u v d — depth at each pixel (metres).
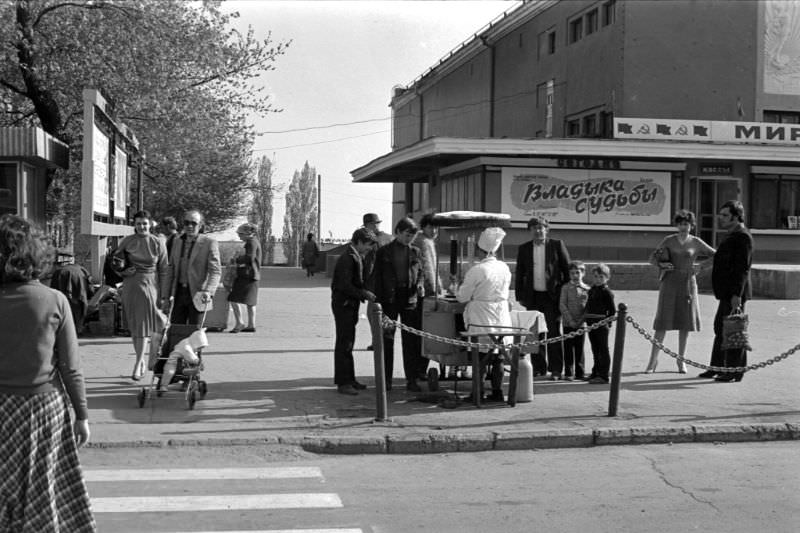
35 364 4.12
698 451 7.93
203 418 8.52
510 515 5.93
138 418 8.47
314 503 6.16
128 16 22.84
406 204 42.66
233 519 5.77
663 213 28.80
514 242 28.16
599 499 6.35
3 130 15.13
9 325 4.10
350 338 9.80
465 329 9.62
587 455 7.76
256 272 15.20
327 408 9.04
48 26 22.69
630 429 8.19
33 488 4.07
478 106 43.28
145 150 24.72
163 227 13.41
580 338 10.80
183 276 9.86
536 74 36.84
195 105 24.89
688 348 13.86
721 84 30.52
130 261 10.27
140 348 10.37
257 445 7.73
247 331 15.30
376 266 9.88
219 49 24.80
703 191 29.20
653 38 30.08
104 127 15.57
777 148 28.20
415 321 9.95
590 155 27.42
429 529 5.61
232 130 27.41
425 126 52.50
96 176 14.28
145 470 7.01
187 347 9.03
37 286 4.22
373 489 6.57
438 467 7.30
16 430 4.06
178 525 5.63
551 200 28.30
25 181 15.88
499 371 9.38
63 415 4.21
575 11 33.50
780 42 30.94
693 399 9.65
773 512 6.04
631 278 24.88
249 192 36.38
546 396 9.79
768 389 10.28
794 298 22.28
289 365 11.76
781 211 29.59
